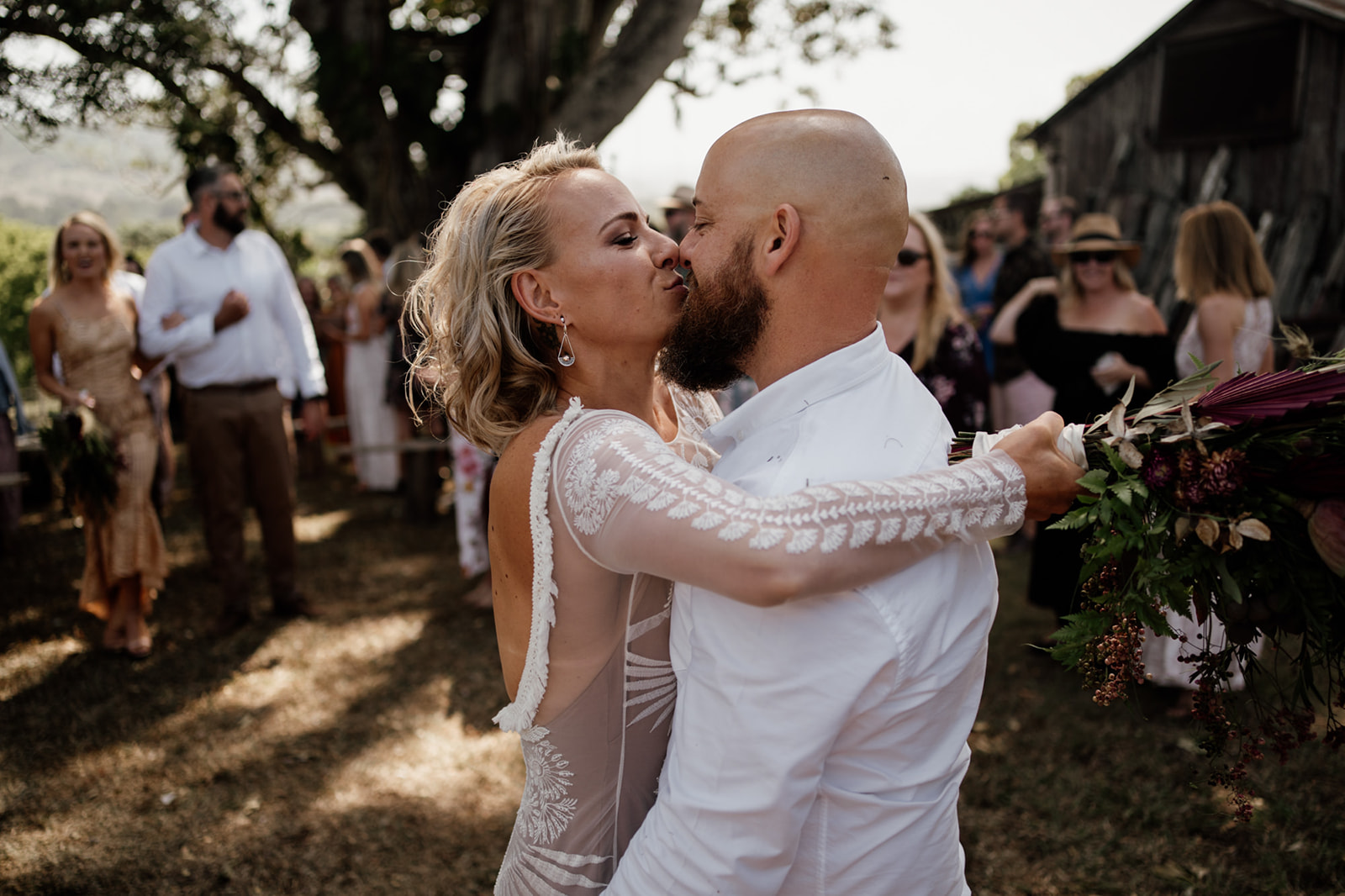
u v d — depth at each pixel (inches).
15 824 110.3
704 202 42.8
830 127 40.9
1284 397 40.2
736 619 38.6
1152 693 132.0
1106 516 39.4
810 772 37.4
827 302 41.3
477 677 148.6
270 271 168.4
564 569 43.3
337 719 135.9
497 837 107.1
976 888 94.7
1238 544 39.3
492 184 48.1
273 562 175.5
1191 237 128.5
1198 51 317.1
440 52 299.9
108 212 639.8
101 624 176.1
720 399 180.4
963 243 239.6
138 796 116.0
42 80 181.0
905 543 36.3
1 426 204.7
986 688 139.6
